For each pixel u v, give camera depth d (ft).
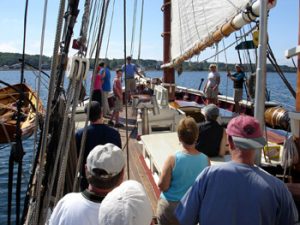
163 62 37.58
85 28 9.26
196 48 23.72
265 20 10.64
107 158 6.56
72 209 6.66
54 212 6.88
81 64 8.83
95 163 6.57
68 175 11.46
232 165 6.77
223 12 19.07
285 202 6.64
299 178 13.42
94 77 9.56
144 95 27.53
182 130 9.94
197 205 6.98
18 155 9.45
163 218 10.15
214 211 6.67
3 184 28.91
